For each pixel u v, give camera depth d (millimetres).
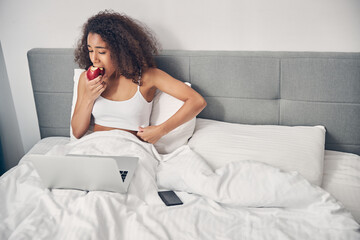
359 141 1889
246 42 1974
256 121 1995
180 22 1999
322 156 1682
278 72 1896
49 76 2084
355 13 1819
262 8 1901
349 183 1603
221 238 1227
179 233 1250
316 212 1321
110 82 1807
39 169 1373
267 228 1261
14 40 2143
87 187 1422
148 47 1873
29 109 2277
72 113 1966
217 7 1940
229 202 1390
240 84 1954
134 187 1459
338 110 1873
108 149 1624
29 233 1208
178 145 1858
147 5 1999
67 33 2100
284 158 1612
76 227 1193
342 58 1810
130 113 1794
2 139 2346
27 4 2066
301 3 1855
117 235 1213
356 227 1225
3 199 1421
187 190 1509
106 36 1707
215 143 1734
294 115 1935
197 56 1966
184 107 1780
